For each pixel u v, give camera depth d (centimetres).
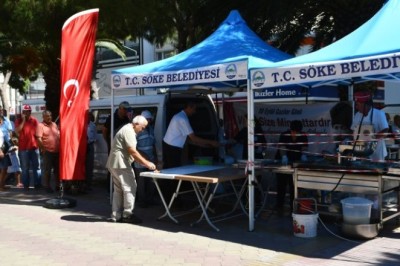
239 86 986
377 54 579
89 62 921
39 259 591
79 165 919
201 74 756
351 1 1187
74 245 654
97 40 1499
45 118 1084
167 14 1320
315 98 1010
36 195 1066
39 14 1188
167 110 977
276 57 827
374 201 702
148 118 911
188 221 800
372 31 638
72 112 907
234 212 866
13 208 916
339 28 1218
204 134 1022
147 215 847
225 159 921
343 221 689
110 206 935
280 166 745
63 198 941
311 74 631
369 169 663
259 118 1151
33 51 1539
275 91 1080
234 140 1045
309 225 687
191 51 857
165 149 889
